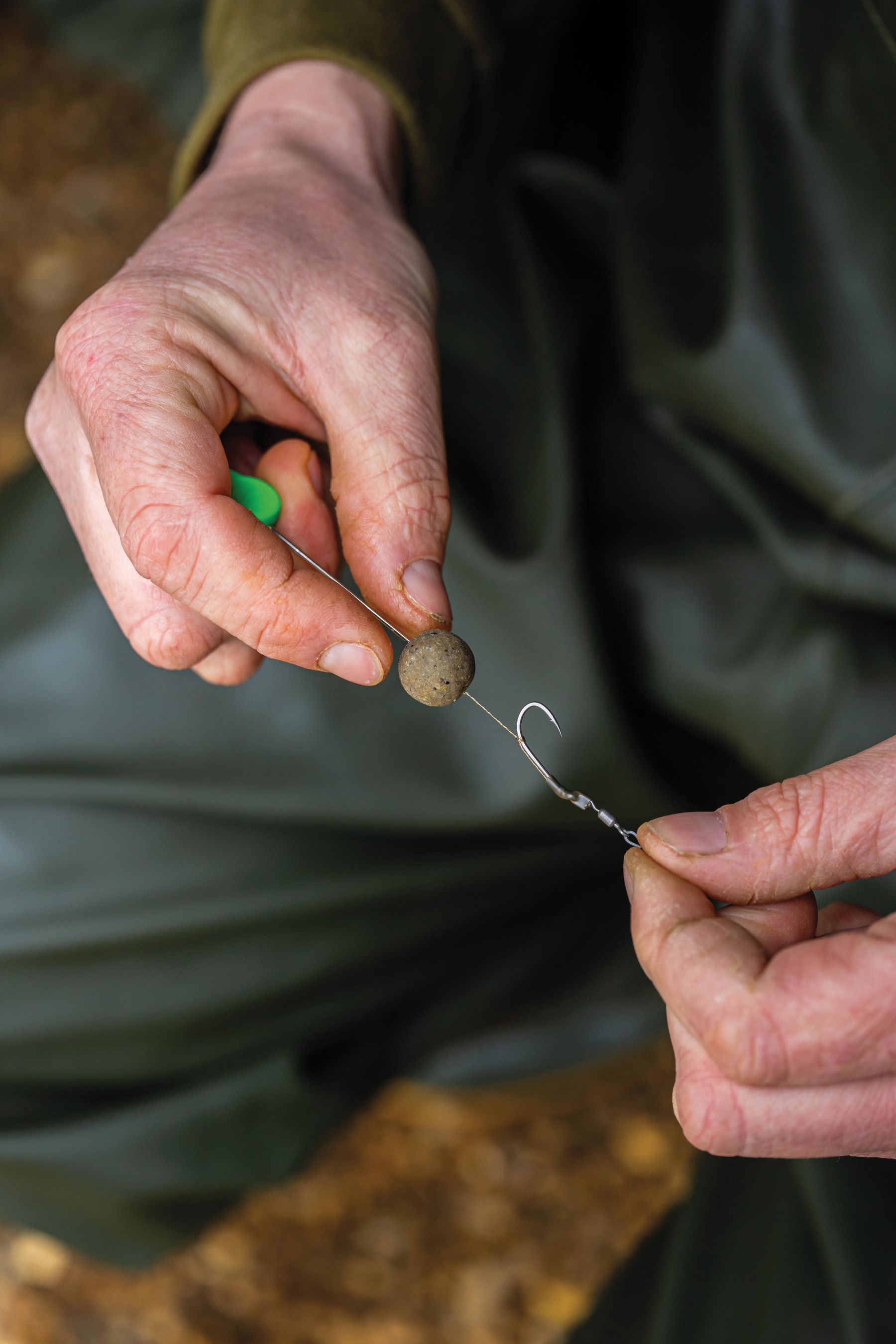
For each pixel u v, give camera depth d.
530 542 0.57
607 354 0.61
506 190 0.62
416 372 0.47
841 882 0.44
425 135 0.54
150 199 1.15
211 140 0.54
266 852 0.59
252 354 0.46
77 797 0.58
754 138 0.54
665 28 0.62
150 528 0.43
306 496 0.47
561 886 0.64
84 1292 0.70
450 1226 0.73
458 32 0.55
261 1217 0.73
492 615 0.56
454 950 0.64
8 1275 0.71
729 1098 0.42
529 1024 0.64
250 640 0.44
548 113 0.67
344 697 0.58
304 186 0.50
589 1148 0.75
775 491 0.56
